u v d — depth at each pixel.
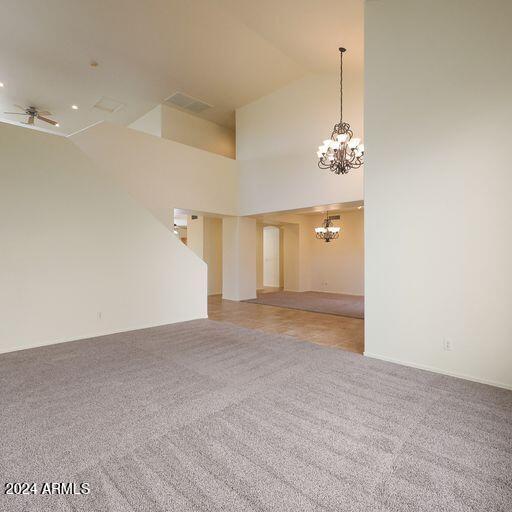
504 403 2.55
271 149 7.53
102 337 4.58
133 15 4.78
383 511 1.48
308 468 1.77
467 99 3.01
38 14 4.76
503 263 2.82
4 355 3.74
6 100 7.62
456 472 1.75
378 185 3.61
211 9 4.60
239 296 8.40
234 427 2.19
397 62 3.47
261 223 10.54
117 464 1.80
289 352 3.90
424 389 2.81
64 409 2.44
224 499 1.54
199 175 7.47
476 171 2.96
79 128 9.37
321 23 4.37
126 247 4.99
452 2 3.10
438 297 3.20
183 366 3.39
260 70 6.45
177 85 7.04
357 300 8.46
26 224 4.03
